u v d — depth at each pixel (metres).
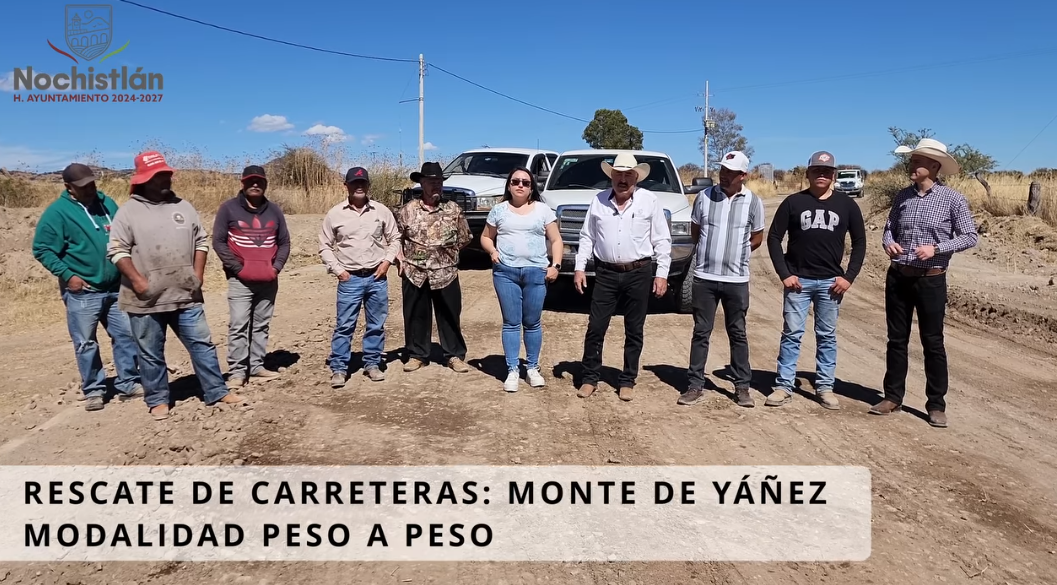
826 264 5.69
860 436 5.30
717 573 3.56
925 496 4.39
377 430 5.25
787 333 5.86
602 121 53.25
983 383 6.70
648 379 6.61
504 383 6.31
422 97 28.09
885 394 5.82
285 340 7.76
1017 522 4.11
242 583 3.46
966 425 5.57
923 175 5.32
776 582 3.49
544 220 6.03
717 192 5.69
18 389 6.32
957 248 5.25
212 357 5.59
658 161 10.59
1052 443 5.25
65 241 5.36
